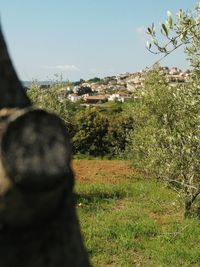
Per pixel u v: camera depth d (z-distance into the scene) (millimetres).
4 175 1785
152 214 18953
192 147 13375
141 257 13398
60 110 27875
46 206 1859
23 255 1912
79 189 24297
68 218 2062
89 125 42812
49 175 1814
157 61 5926
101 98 103688
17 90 2115
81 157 42875
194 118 13039
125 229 15953
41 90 28156
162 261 12883
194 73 12508
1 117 1948
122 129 42094
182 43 6473
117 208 20297
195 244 14453
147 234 15711
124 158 37344
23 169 1797
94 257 13266
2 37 2137
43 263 1948
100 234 15398
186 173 15258
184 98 13023
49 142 1869
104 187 24766
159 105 25922
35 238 1920
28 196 1794
